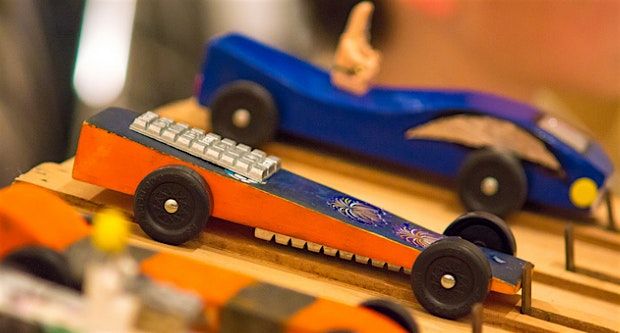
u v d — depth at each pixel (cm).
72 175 86
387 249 84
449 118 96
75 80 112
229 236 86
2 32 107
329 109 97
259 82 97
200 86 98
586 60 116
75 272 73
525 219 95
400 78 117
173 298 71
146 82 115
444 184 97
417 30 116
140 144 85
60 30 110
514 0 115
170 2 114
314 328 73
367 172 97
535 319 84
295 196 85
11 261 73
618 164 116
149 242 84
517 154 95
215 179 85
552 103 117
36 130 109
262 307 73
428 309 82
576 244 94
